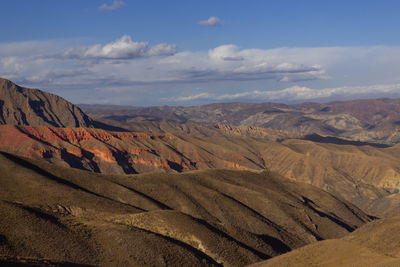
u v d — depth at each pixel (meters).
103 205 146.25
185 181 191.12
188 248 116.75
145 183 183.62
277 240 155.38
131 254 106.75
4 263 69.44
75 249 103.75
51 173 173.62
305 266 101.31
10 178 154.88
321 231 180.00
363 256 98.06
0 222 104.81
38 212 117.88
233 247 124.56
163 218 128.62
